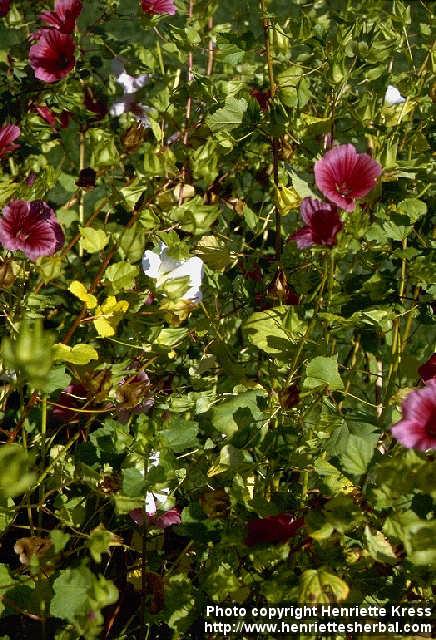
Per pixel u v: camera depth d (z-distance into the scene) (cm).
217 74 247
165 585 177
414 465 145
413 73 237
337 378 170
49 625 185
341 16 234
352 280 203
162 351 183
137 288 187
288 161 221
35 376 139
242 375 199
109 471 177
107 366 183
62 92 244
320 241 176
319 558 159
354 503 162
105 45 247
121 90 238
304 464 175
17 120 254
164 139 224
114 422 173
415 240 213
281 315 185
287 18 240
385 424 181
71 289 164
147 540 181
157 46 226
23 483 138
